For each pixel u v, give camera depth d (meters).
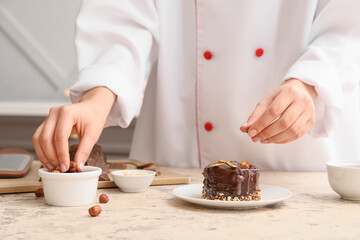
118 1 0.90
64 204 0.63
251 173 0.65
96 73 0.79
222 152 0.96
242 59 0.91
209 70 0.93
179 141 0.99
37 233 0.52
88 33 0.87
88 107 0.72
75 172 0.66
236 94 0.92
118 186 0.72
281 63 0.90
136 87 0.86
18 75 1.85
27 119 1.53
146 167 0.89
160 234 0.52
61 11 1.81
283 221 0.57
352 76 0.82
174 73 0.97
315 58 0.80
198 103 0.96
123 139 1.51
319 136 0.83
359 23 0.85
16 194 0.70
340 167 0.66
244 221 0.56
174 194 0.64
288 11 0.89
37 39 1.83
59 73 1.83
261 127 0.69
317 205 0.64
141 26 0.90
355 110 0.96
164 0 0.94
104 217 0.58
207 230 0.53
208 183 0.66
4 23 1.82
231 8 0.90
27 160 0.87
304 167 0.94
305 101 0.71
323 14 0.87
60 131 0.66
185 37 0.96
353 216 0.59
